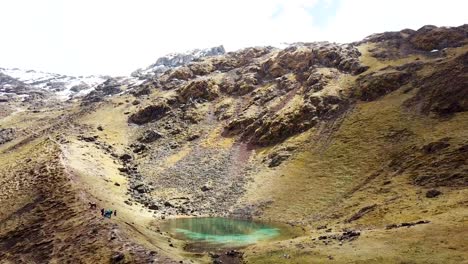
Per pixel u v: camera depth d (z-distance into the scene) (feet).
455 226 174.29
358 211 254.47
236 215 310.24
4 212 241.35
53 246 191.01
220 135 487.20
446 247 156.56
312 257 172.24
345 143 362.12
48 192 254.88
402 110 374.84
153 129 539.70
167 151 474.08
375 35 629.92
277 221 285.23
